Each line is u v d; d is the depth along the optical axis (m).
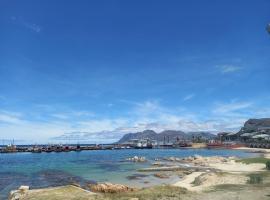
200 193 32.50
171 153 199.25
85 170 80.69
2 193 44.97
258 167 68.62
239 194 31.48
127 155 176.25
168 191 33.34
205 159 105.19
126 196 30.44
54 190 33.69
